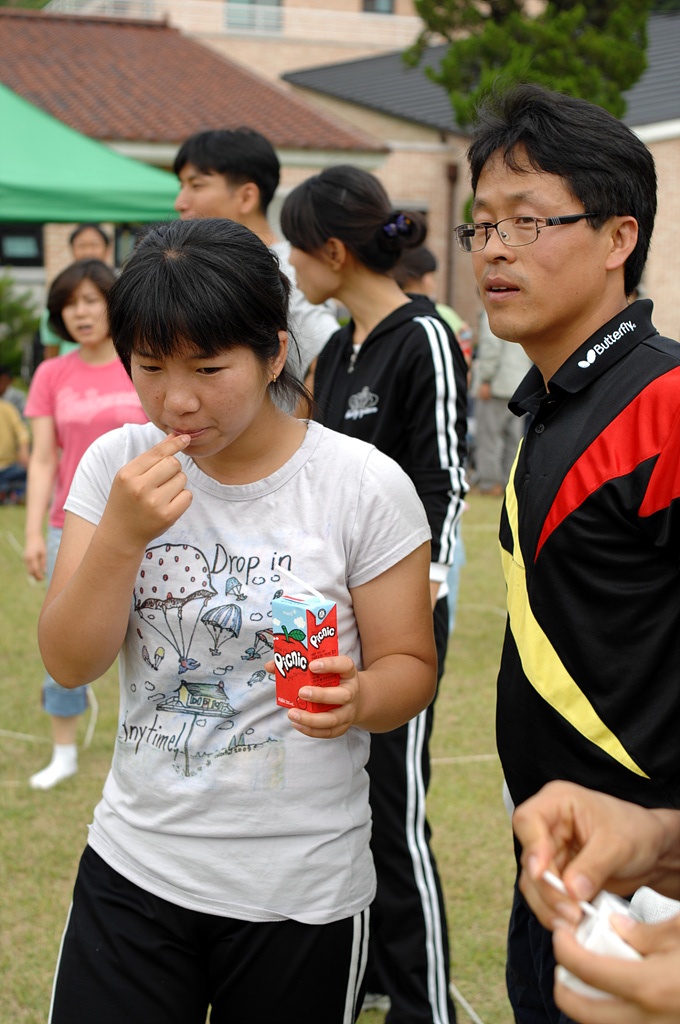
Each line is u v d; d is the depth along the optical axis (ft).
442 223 63.93
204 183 11.64
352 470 6.00
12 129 23.62
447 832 12.70
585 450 5.71
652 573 5.53
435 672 6.34
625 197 5.80
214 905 5.85
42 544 14.21
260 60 80.48
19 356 54.65
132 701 6.12
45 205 22.88
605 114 5.85
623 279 6.06
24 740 15.71
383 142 66.33
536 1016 6.64
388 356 9.07
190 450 5.69
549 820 3.96
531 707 6.00
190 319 5.27
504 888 11.57
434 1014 9.01
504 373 32.73
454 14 45.91
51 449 14.33
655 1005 3.29
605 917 3.62
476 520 30.32
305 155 54.75
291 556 5.91
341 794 6.01
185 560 5.94
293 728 5.85
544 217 5.76
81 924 6.07
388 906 9.07
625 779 5.67
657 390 5.54
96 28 66.74
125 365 5.74
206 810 5.86
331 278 9.36
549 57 41.75
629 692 5.62
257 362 5.57
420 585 6.17
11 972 10.19
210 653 5.89
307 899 5.86
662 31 76.07
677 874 4.32
